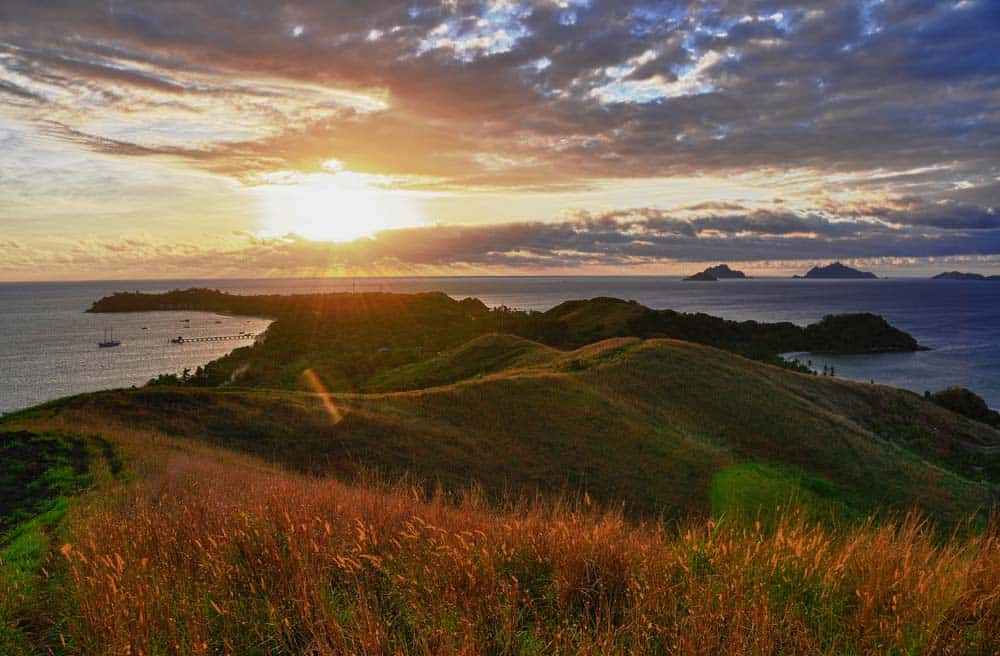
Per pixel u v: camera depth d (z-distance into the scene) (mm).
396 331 145875
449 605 3996
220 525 5391
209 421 29156
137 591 4059
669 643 3701
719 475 25250
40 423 24578
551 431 30625
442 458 26359
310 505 5879
